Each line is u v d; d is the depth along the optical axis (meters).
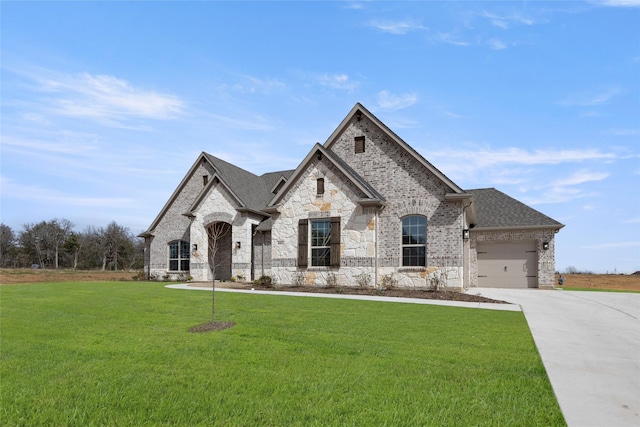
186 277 26.94
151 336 8.74
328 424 4.52
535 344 8.29
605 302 15.93
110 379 5.99
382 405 5.02
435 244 19.48
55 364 6.73
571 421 4.65
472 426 4.46
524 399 5.28
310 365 6.66
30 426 4.55
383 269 20.20
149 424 4.55
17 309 12.27
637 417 4.79
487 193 28.19
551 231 23.53
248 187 28.20
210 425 4.52
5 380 5.96
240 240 25.20
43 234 67.44
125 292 16.83
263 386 5.67
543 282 23.45
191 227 26.67
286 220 21.58
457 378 6.05
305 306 13.03
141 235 29.95
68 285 20.52
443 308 13.08
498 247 24.67
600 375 6.38
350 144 21.88
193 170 29.12
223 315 11.23
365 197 20.11
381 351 7.54
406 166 20.48
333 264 20.30
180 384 5.79
